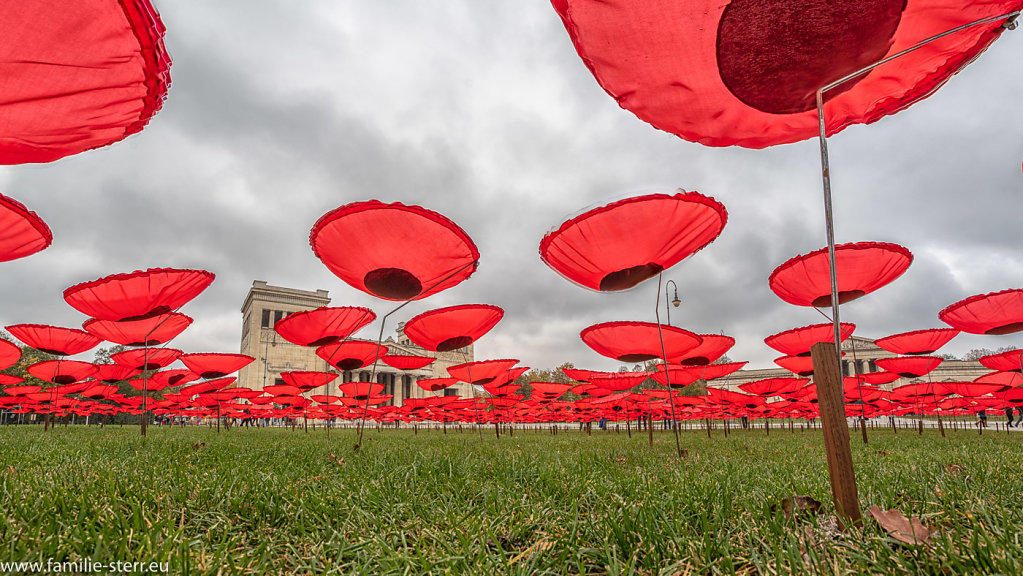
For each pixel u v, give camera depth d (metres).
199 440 10.27
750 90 3.64
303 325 10.39
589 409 21.55
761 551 2.20
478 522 2.60
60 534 2.27
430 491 3.58
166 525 2.39
